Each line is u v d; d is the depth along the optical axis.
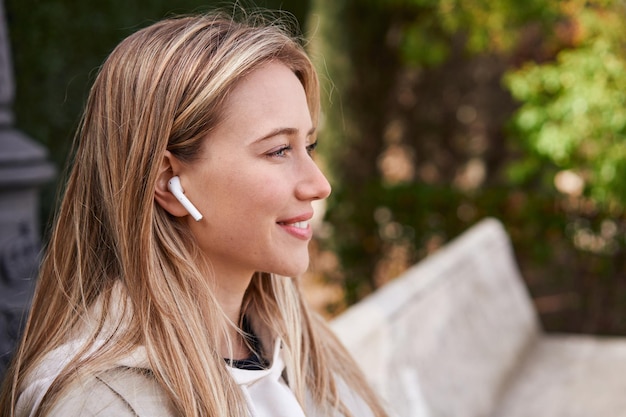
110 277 1.74
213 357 1.75
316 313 2.30
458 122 10.80
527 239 8.76
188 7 5.30
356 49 9.33
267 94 1.70
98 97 1.75
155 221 1.73
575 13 8.12
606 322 9.11
